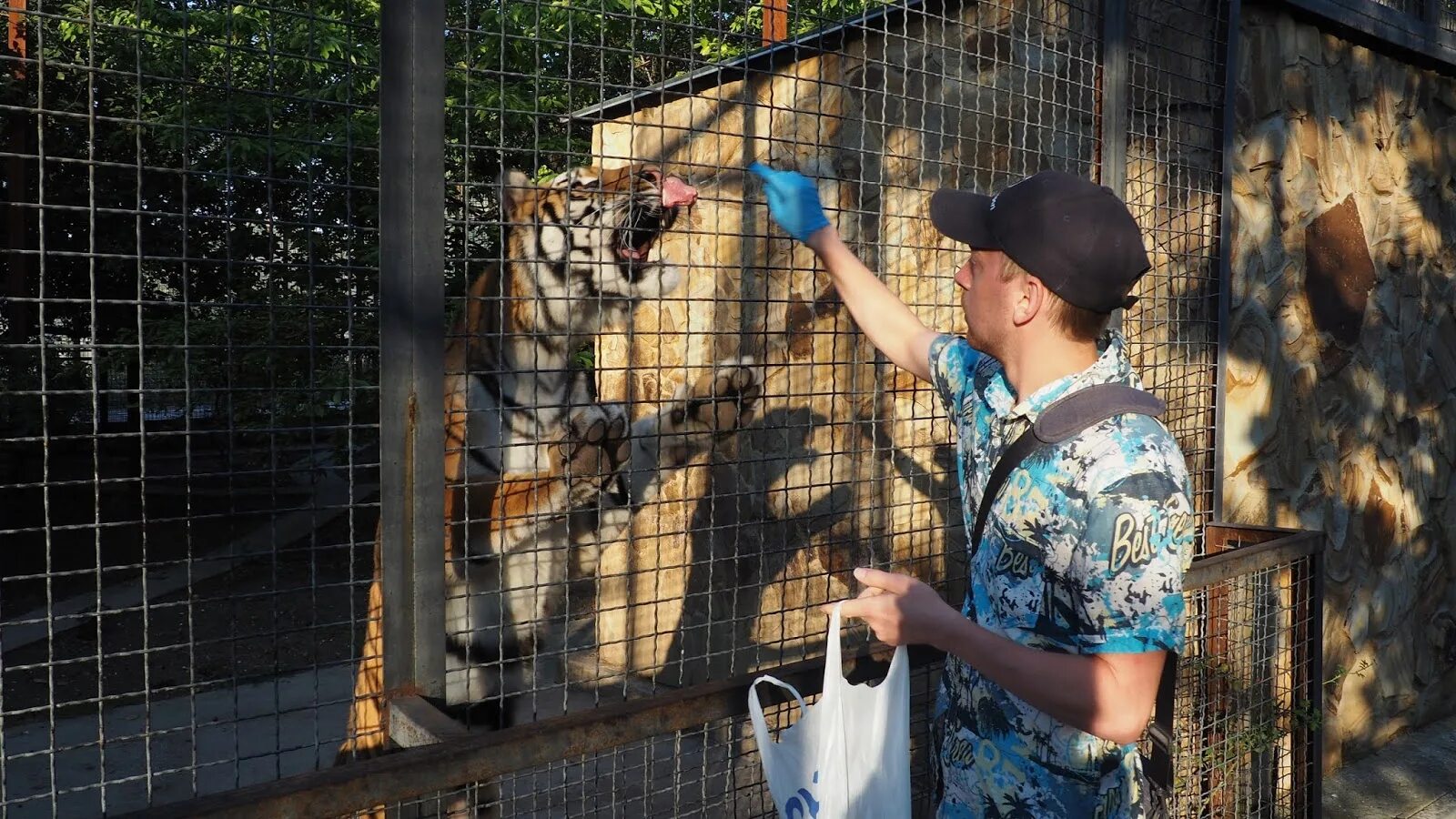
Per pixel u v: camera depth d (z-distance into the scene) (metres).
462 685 3.21
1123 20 3.23
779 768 1.84
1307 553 3.27
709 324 5.38
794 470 5.04
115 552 8.63
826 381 4.87
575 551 3.34
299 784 1.60
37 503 9.04
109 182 7.64
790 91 4.95
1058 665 1.59
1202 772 3.52
